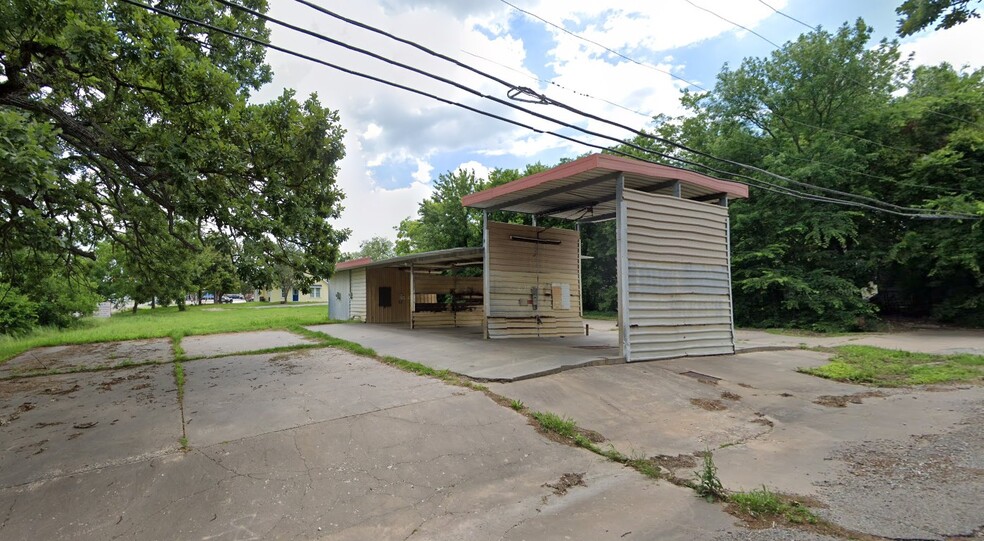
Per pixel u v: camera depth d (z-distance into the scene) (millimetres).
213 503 3607
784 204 18562
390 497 3809
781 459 4668
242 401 5965
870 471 4242
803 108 19391
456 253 13039
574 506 3686
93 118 7273
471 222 27094
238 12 9672
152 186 7918
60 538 3145
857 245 18250
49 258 11984
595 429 5402
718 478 4156
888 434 5324
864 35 17688
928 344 12711
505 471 4340
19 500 3516
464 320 16375
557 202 11680
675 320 9023
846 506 3527
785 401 6816
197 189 7512
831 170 16688
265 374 7629
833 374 8312
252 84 10484
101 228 11047
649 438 5250
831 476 4164
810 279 17656
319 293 61656
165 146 6586
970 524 3172
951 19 5426
